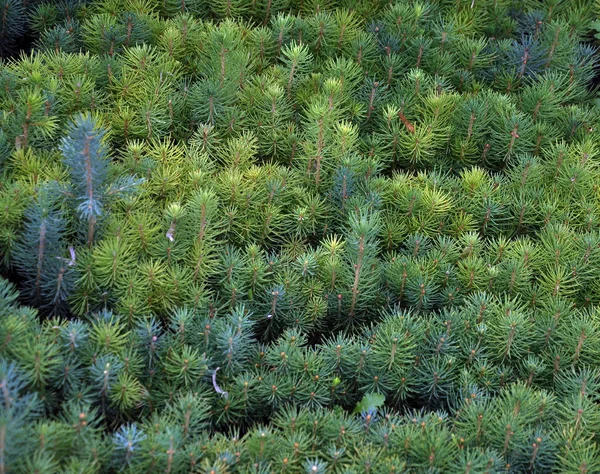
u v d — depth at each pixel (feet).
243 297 11.42
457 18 15.94
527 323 11.08
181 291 10.93
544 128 13.88
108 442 8.83
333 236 12.42
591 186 13.20
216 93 13.14
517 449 9.40
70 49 14.61
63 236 11.10
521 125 13.67
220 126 13.51
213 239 11.62
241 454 9.04
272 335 11.51
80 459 8.52
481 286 11.82
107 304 10.83
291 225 12.57
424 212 12.65
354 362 10.41
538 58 15.43
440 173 13.58
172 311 10.75
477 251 12.17
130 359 9.66
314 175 12.99
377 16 16.19
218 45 13.42
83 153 10.02
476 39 16.26
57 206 10.71
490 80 15.47
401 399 10.60
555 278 11.70
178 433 8.84
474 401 9.97
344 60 14.05
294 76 14.39
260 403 10.23
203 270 11.23
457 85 15.14
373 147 13.61
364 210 12.19
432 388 10.46
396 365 10.44
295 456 9.12
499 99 14.06
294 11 16.28
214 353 10.34
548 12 16.60
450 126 13.79
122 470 8.61
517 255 12.03
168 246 11.11
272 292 11.08
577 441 9.52
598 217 12.93
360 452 9.07
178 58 14.67
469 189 12.97
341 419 9.48
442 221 12.68
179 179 12.44
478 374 10.62
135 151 12.21
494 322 11.05
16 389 8.47
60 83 13.02
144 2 15.35
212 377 10.11
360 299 11.53
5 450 7.86
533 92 14.43
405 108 14.10
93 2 15.40
